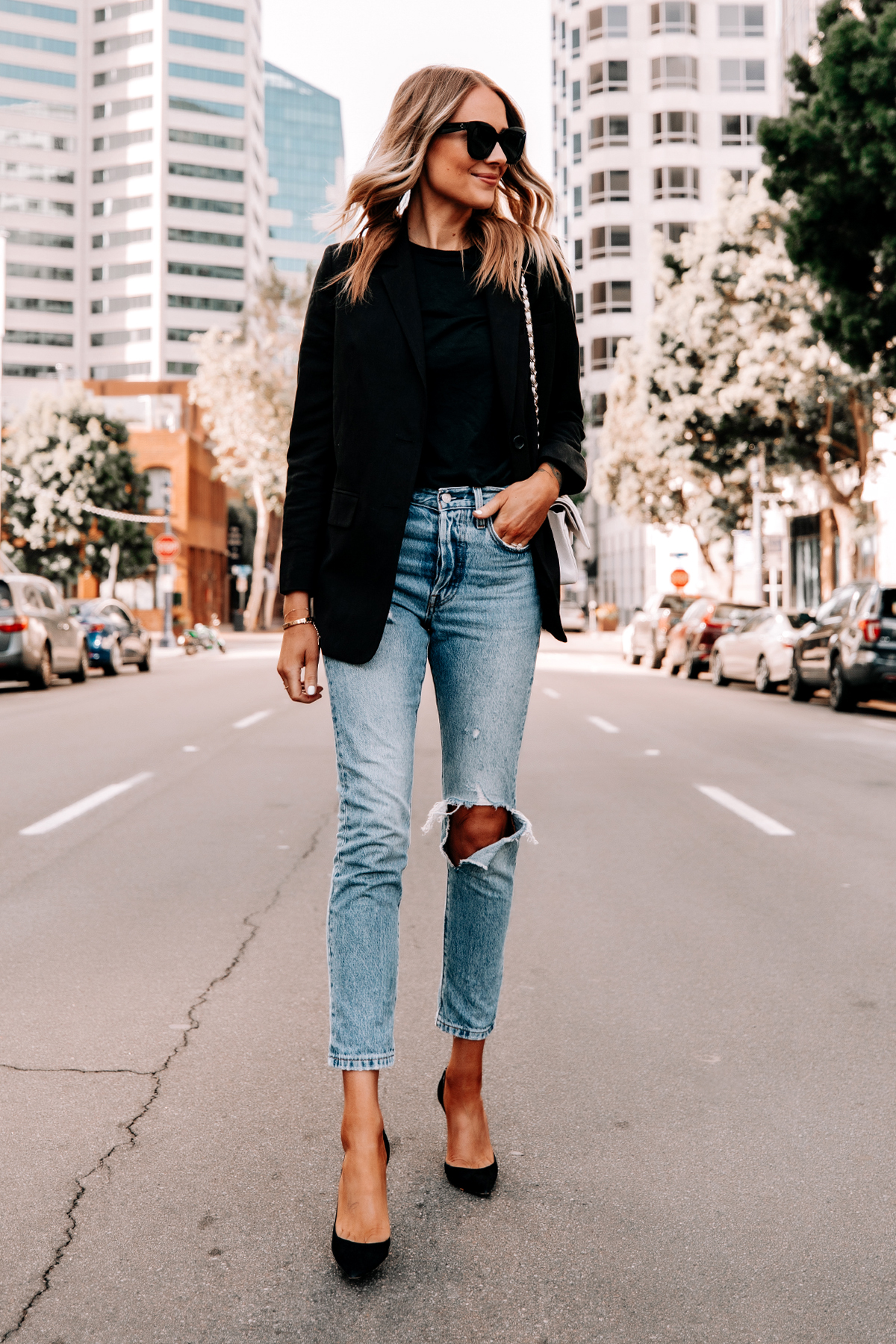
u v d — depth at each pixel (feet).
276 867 20.92
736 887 19.54
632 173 224.12
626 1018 13.17
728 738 42.42
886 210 56.03
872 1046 12.36
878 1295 7.56
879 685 52.49
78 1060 11.74
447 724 8.76
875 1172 9.43
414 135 8.45
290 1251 8.01
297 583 8.54
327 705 55.01
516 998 13.88
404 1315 7.23
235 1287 7.55
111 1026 12.75
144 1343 6.93
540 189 8.90
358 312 8.37
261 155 426.10
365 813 8.18
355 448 8.31
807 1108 10.72
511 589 8.56
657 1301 7.43
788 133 57.98
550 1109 10.65
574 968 15.06
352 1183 7.78
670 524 147.33
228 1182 9.07
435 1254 7.99
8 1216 8.52
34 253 386.32
